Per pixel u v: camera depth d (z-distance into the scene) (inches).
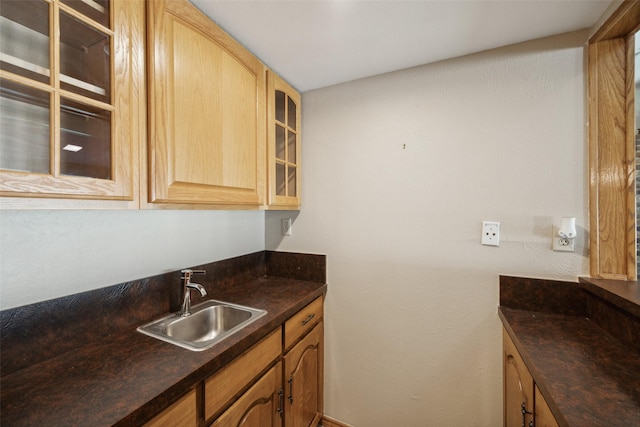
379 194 64.9
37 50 26.8
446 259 58.9
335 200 69.5
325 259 70.5
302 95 73.0
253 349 43.6
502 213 54.2
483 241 55.6
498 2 41.3
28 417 25.1
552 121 50.4
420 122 60.7
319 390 68.1
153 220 49.8
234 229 68.2
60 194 26.4
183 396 32.0
